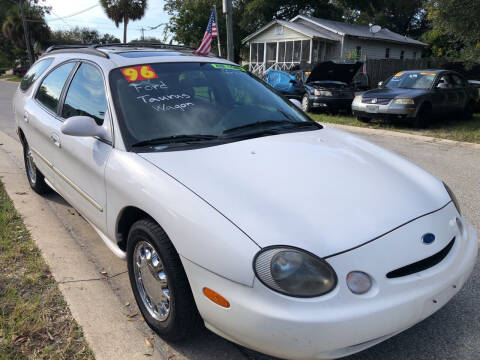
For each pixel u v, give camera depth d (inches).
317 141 117.9
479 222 171.0
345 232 80.3
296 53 1067.9
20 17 1771.7
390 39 1115.9
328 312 73.3
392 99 412.8
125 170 102.9
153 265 97.2
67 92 145.6
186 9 1248.8
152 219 96.5
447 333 103.8
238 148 107.3
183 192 89.6
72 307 111.8
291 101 151.6
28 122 171.2
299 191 89.0
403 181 101.4
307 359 75.4
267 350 76.6
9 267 130.3
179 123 116.1
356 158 109.3
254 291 75.4
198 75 133.6
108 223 113.9
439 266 86.4
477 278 127.4
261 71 1139.9
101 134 114.2
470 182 229.8
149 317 102.3
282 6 1354.6
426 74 444.5
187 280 88.5
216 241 80.2
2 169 238.4
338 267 75.9
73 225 165.2
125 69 125.6
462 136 366.9
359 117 452.8
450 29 478.3
